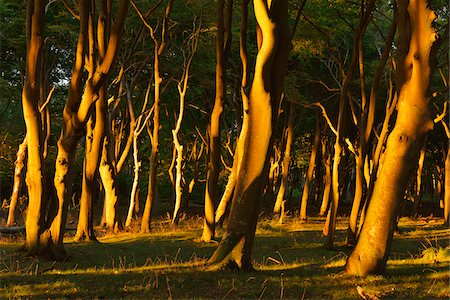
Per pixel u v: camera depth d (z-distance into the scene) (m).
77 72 12.81
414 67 9.23
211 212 18.17
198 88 30.27
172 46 26.34
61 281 9.52
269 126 10.09
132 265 11.94
